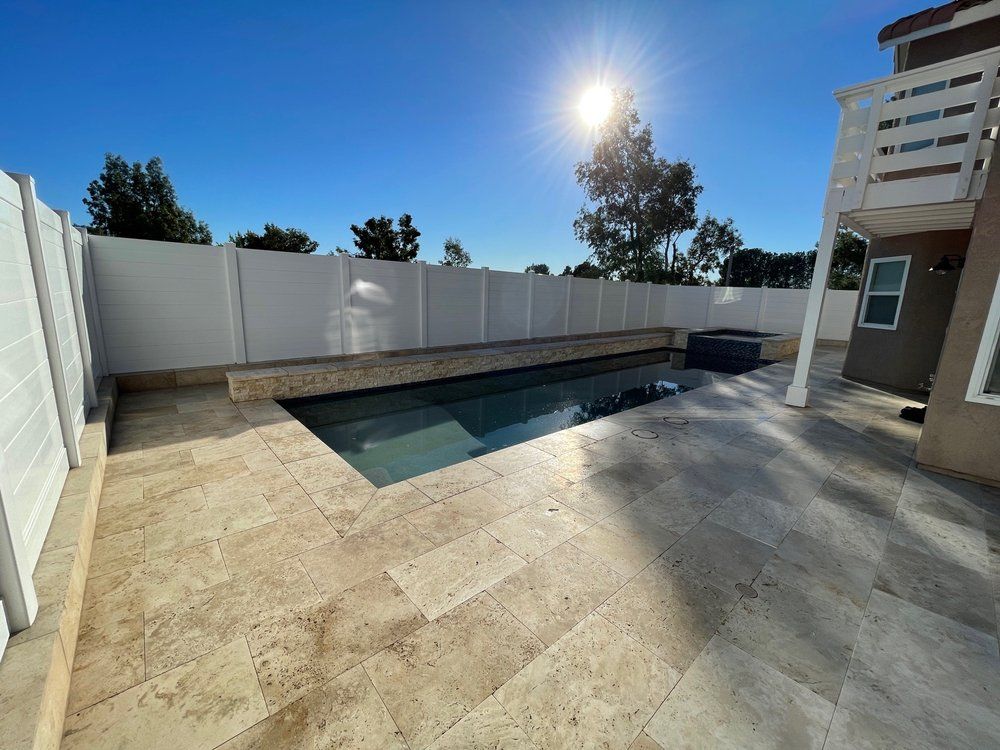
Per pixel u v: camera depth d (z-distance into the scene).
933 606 2.07
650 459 3.96
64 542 2.00
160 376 6.17
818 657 1.75
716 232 29.09
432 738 1.38
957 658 1.76
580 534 2.67
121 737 1.36
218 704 1.48
